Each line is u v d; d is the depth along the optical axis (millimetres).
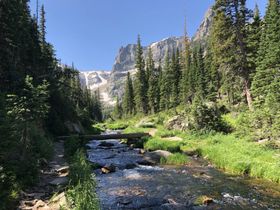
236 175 17344
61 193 11273
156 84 96375
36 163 14883
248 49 38562
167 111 77125
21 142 14219
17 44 29812
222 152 22188
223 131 31938
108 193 13648
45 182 13742
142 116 92562
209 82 71562
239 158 19547
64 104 42062
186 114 38125
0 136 12125
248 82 39000
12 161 13031
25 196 11398
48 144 23062
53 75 40875
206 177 16844
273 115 22359
